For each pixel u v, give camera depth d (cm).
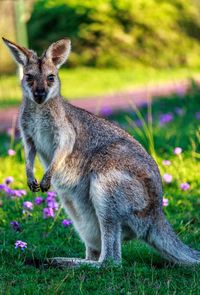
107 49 4178
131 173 952
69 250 1054
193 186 1361
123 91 3241
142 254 1005
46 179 986
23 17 2475
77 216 1009
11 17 3525
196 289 835
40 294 823
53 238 1112
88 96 3127
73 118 1021
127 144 988
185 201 1270
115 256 941
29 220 1184
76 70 4047
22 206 1235
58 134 1005
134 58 4197
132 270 905
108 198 947
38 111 1009
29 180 1027
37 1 4466
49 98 1000
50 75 1014
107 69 4106
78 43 4194
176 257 959
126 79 3722
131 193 945
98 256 1007
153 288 834
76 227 1017
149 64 4194
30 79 1010
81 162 997
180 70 4088
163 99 2623
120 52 4191
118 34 4212
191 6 4544
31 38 4266
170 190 1335
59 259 949
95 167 972
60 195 1022
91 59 4156
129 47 4206
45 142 1028
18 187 1409
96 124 1015
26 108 1019
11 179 1297
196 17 4500
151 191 957
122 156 965
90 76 3853
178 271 919
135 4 4325
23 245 963
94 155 987
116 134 1005
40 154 1054
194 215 1206
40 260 974
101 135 1003
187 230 1126
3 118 2570
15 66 3875
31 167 1036
